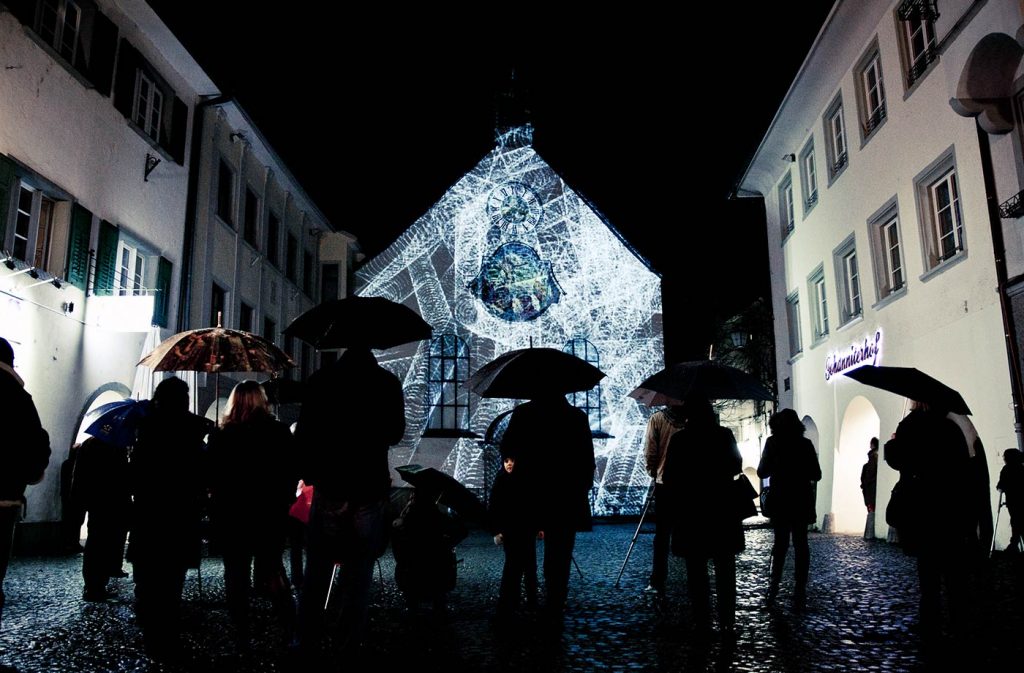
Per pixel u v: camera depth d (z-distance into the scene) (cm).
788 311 2158
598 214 2741
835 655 493
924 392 561
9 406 437
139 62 1575
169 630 502
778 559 682
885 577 872
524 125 2791
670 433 782
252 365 656
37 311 1238
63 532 1256
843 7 1558
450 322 2634
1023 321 1086
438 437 2502
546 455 592
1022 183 1107
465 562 1169
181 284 1750
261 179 2205
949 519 538
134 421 701
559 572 578
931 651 500
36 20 1245
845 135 1720
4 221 1158
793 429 702
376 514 428
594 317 2677
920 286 1384
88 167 1402
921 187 1391
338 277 2747
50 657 500
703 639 544
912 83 1412
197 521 524
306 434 428
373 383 437
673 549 565
